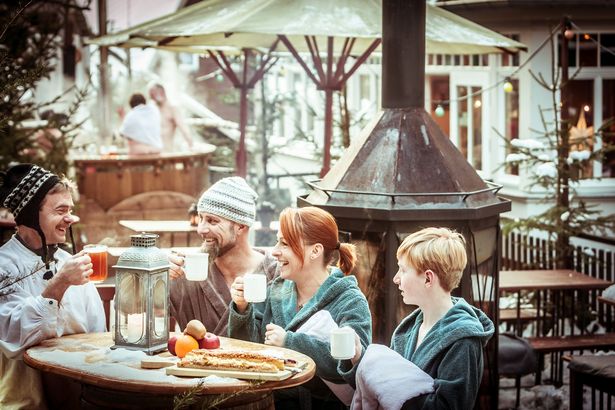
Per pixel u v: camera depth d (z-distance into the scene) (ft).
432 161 23.22
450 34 32.09
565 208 38.63
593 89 49.37
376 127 23.97
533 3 47.83
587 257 37.68
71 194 19.15
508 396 30.63
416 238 16.96
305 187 53.93
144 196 46.14
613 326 36.70
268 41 41.09
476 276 22.79
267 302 19.11
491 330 16.84
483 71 51.88
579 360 24.93
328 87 34.81
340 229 23.02
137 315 16.80
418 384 16.11
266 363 15.55
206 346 16.84
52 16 38.47
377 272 22.52
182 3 70.49
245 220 19.85
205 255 18.34
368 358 16.61
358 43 41.14
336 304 18.22
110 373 15.71
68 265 17.42
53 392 18.30
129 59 70.44
